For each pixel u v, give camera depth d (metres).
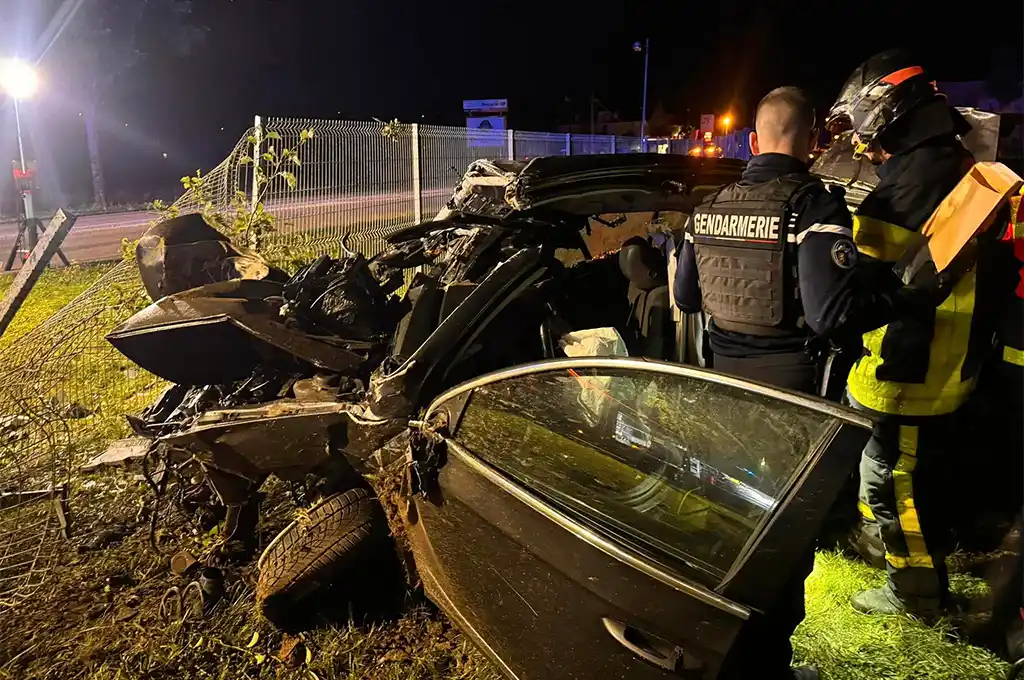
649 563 1.83
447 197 9.49
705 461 2.06
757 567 1.73
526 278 3.20
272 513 3.85
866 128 2.60
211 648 2.98
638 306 3.64
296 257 6.06
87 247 14.62
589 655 1.99
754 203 2.28
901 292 2.43
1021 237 2.54
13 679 2.88
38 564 3.60
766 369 2.35
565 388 2.33
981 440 3.68
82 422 4.57
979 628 2.82
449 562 2.45
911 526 2.79
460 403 2.46
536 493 2.14
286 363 3.50
